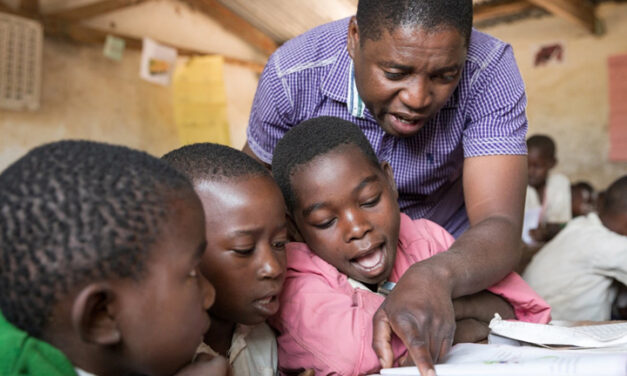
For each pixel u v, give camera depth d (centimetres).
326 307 105
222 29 706
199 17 682
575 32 645
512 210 124
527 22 664
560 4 580
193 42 677
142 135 634
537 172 437
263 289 97
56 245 63
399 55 107
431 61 107
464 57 112
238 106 729
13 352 63
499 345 99
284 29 683
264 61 757
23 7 535
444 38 105
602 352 93
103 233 64
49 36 564
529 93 673
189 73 643
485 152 129
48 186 65
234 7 668
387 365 88
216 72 635
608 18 629
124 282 66
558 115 659
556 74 657
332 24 145
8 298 65
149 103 639
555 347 104
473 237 111
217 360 78
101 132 603
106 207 65
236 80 727
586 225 254
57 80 571
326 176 111
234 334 104
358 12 115
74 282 64
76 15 576
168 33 653
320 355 102
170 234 69
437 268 98
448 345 90
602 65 635
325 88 140
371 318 103
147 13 635
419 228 135
